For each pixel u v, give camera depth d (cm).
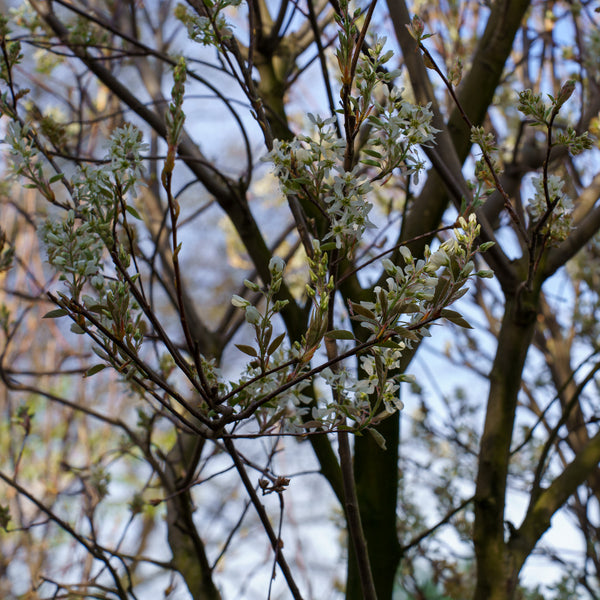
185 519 153
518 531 149
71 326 117
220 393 125
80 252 118
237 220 163
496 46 158
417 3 238
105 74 159
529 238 138
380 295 114
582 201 155
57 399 158
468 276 114
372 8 120
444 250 115
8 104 128
